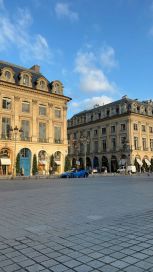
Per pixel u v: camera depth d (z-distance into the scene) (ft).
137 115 222.07
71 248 16.90
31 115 153.07
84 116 264.52
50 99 162.91
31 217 26.84
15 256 15.66
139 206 33.22
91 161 248.93
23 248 17.07
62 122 168.25
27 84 153.48
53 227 22.49
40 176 134.10
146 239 18.75
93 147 249.14
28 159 150.61
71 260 14.89
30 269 13.75
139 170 214.28
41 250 16.62
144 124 229.04
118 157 222.48
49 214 28.30
